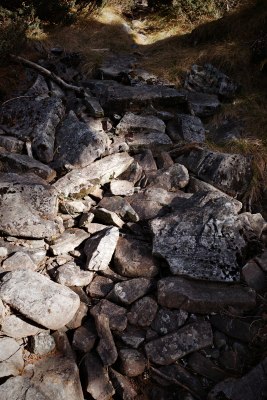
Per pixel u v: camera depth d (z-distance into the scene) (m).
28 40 5.54
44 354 2.55
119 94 4.73
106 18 7.20
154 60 5.91
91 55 5.98
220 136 4.56
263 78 5.36
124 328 2.71
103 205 3.58
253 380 2.43
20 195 3.26
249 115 4.77
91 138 3.99
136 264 3.04
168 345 2.62
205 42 6.27
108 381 2.49
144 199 3.64
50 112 4.26
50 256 3.14
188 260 2.96
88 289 2.95
